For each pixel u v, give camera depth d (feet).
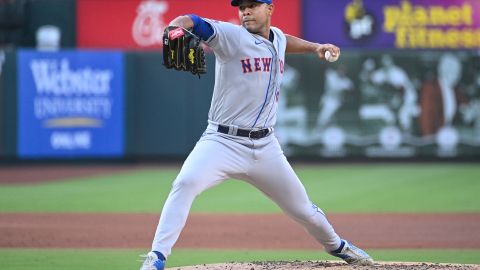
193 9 247.70
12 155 230.07
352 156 237.25
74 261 94.02
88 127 232.32
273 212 142.41
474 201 156.87
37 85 229.66
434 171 214.28
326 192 171.22
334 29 248.11
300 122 236.02
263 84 71.20
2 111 229.25
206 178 70.64
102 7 248.52
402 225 127.13
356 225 127.13
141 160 240.73
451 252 102.12
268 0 70.95
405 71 234.99
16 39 249.96
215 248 105.50
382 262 83.46
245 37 70.03
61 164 234.58
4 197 164.25
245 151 71.77
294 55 234.79
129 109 233.55
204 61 68.39
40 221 130.11
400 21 247.91
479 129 235.20
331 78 235.20
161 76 233.55
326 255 99.19
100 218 134.00
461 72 234.38
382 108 235.81
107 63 232.32
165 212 70.38
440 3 247.70
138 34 248.73
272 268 77.87
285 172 73.46
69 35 248.93
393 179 195.62
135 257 97.25
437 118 235.81
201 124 233.76
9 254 99.19
